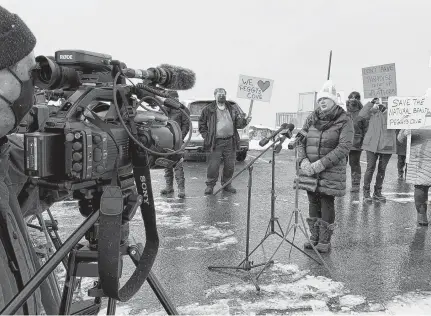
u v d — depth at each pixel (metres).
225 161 8.49
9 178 1.57
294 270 4.38
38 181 1.38
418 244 5.31
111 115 1.53
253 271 4.34
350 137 4.73
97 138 1.33
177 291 3.85
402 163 10.50
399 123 6.09
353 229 6.02
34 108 1.81
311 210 5.16
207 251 4.98
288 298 3.72
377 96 7.97
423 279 4.16
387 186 9.63
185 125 5.42
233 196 8.27
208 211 7.01
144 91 1.63
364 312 3.46
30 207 1.75
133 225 6.08
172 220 6.41
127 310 3.46
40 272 1.23
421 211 6.21
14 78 1.28
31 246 1.62
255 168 12.26
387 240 5.48
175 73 1.81
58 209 6.96
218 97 8.20
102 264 1.33
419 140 6.11
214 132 8.20
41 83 1.40
